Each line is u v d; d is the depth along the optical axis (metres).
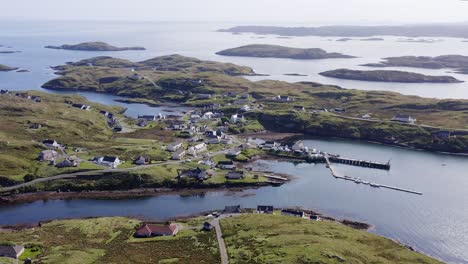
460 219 164.62
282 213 163.25
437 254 139.00
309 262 110.31
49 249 124.75
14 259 116.44
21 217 161.62
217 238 135.12
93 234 139.12
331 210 172.25
